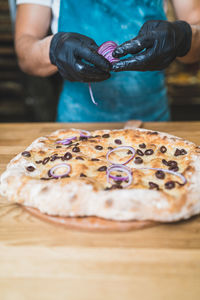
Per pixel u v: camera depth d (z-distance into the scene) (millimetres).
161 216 427
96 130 685
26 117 1620
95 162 532
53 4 778
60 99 825
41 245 416
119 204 432
